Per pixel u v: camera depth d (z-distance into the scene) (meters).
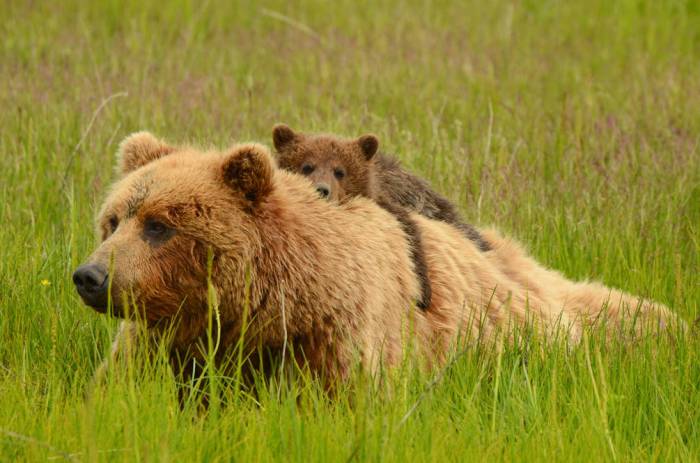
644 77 23.89
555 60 26.73
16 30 25.88
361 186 13.91
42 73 22.14
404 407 8.34
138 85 21.28
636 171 16.50
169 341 9.23
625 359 9.96
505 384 9.32
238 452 7.88
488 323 10.69
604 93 22.16
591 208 15.47
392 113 20.05
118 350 9.80
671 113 20.52
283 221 9.20
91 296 8.82
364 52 25.95
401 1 31.59
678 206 15.52
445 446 8.00
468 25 30.11
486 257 11.92
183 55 25.05
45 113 18.38
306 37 28.25
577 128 18.30
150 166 9.56
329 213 9.59
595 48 28.09
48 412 8.66
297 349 9.17
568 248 14.52
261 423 8.11
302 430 7.88
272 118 19.36
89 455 7.20
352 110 19.50
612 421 8.89
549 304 11.73
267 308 9.08
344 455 7.66
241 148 9.09
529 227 14.77
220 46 27.12
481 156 16.83
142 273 8.95
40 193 15.19
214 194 9.11
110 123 18.08
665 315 11.96
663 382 9.44
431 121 18.98
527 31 29.75
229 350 9.24
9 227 13.46
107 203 9.65
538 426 8.47
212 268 9.02
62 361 10.12
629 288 13.43
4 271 11.80
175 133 17.77
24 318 11.03
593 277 13.93
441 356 10.10
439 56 26.09
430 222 11.50
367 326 9.25
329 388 9.07
